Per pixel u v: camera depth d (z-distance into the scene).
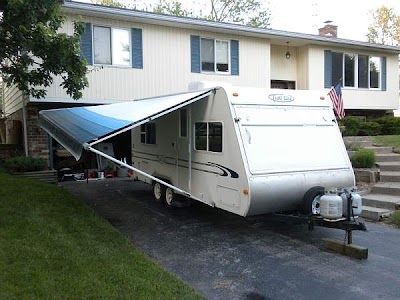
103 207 9.05
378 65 19.45
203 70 14.81
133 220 7.95
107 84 12.97
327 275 5.16
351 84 18.72
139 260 5.31
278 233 7.09
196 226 7.54
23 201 7.88
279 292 4.66
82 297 4.02
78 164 13.84
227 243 6.53
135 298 4.11
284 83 18.31
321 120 7.21
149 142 9.84
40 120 10.50
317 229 7.33
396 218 7.49
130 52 13.36
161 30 13.88
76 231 6.32
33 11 7.18
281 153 6.57
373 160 10.55
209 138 7.18
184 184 8.16
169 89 14.10
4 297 3.81
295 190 6.50
